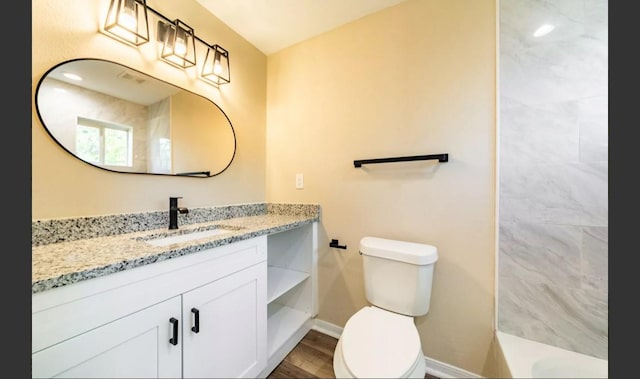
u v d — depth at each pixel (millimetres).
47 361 647
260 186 2025
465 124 1348
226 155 1726
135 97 1242
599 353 1092
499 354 1206
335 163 1769
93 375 727
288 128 1984
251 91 1939
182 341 950
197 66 1534
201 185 1573
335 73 1764
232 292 1159
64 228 1004
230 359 1150
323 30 1790
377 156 1605
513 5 1231
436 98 1424
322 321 1836
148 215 1289
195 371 997
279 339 1534
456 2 1371
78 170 1052
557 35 1146
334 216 1777
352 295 1716
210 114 1616
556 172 1152
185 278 959
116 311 770
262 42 1926
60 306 666
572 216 1128
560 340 1157
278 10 1597
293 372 1426
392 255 1311
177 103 1431
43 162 956
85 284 708
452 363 1393
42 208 954
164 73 1368
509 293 1251
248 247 1249
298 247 1886
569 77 1127
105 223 1126
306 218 1771
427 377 1406
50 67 975
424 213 1459
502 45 1253
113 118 1159
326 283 1817
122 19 1125
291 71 1970
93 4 1095
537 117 1184
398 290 1304
